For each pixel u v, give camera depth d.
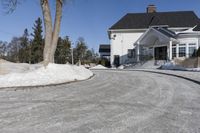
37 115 5.66
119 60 37.84
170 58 26.91
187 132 4.45
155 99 7.52
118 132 4.46
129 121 5.15
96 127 4.75
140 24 38.31
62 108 6.36
